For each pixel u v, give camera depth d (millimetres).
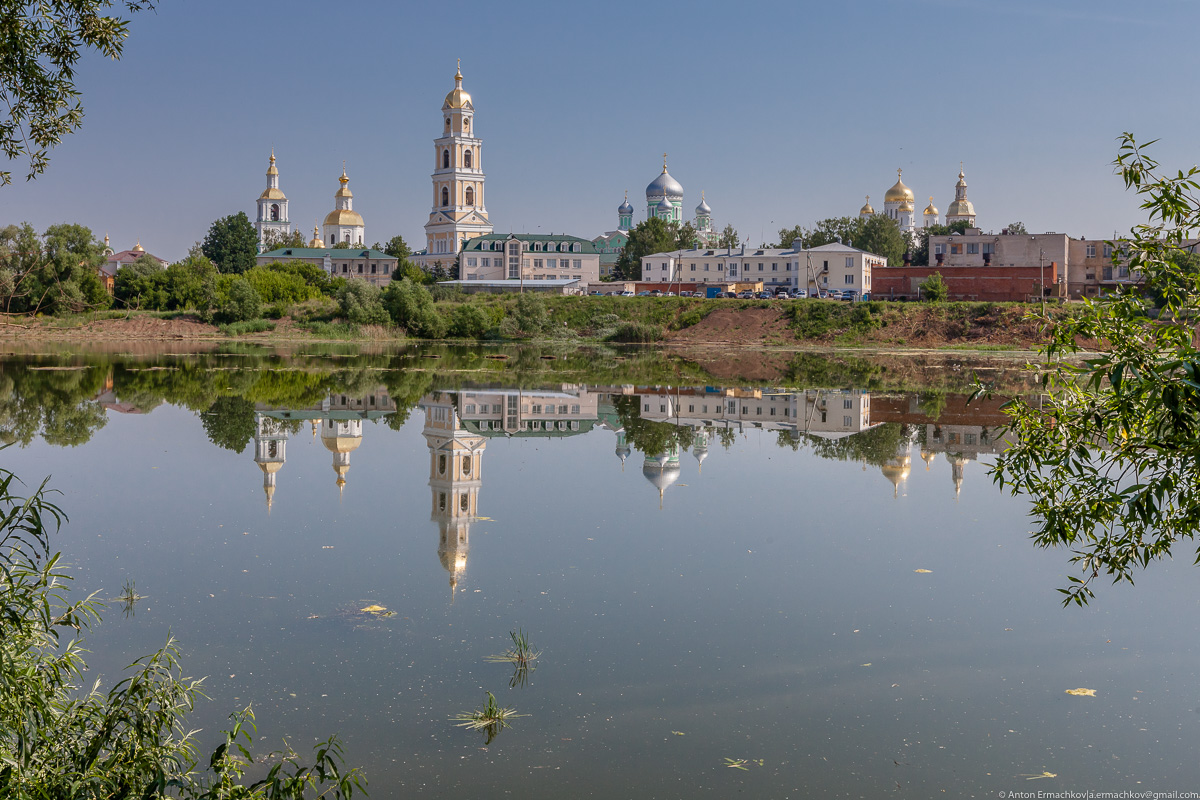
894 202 194125
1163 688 13922
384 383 59750
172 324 108188
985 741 12414
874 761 11914
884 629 16156
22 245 105750
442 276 173625
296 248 181500
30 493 25219
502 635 15734
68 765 9195
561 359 83938
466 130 184875
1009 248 119062
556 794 11109
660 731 12602
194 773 11195
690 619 16547
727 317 110500
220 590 17719
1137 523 10820
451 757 11875
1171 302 10602
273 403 47719
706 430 40594
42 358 73000
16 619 9141
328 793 11023
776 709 13242
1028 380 64125
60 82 12586
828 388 59031
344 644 15227
